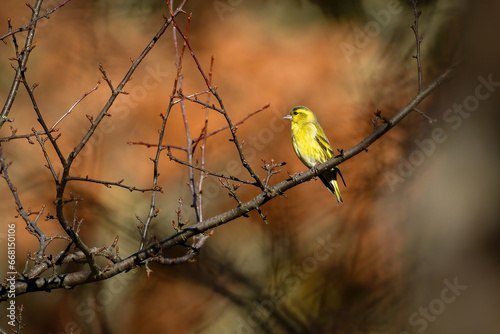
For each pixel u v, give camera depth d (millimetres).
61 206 5082
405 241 13852
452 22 14742
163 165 15719
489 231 10250
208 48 17578
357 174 14961
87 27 17547
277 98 16484
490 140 10094
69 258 5824
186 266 14805
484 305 10180
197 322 14180
